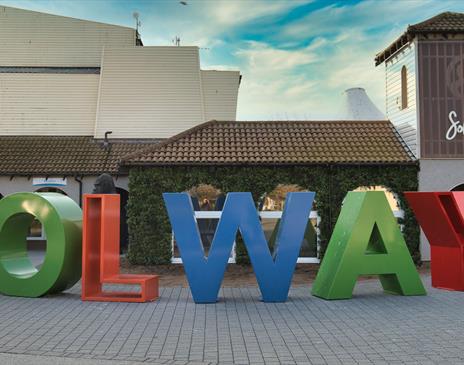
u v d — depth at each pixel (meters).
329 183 17.22
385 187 17.42
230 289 12.36
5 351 6.83
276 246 11.38
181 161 17.08
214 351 6.86
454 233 11.47
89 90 27.30
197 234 10.61
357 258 10.92
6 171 22.20
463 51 17.70
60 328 8.16
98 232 11.24
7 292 11.18
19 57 27.78
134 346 7.09
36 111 26.97
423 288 11.21
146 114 26.73
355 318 8.91
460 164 17.52
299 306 10.09
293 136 19.17
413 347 7.00
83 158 23.64
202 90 27.45
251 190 17.17
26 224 11.95
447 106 17.64
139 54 27.27
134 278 10.77
